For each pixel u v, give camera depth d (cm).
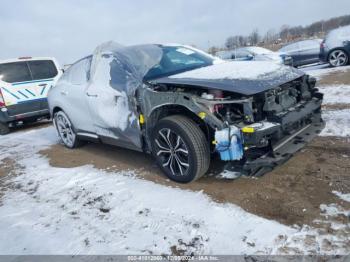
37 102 823
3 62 780
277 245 239
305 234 247
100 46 455
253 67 372
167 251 250
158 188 354
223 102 302
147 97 357
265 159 300
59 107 544
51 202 358
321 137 443
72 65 533
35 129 828
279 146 310
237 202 303
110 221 303
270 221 268
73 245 273
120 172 419
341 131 455
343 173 332
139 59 405
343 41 1146
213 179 355
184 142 329
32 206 354
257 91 298
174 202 318
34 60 835
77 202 350
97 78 444
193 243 255
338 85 801
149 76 381
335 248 229
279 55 1284
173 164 355
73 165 473
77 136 533
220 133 296
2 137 784
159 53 433
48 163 498
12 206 361
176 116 342
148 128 370
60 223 311
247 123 300
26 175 455
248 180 343
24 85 801
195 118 342
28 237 293
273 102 315
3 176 464
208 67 399
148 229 281
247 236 254
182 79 348
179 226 279
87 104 459
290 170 354
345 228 248
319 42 1335
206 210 297
